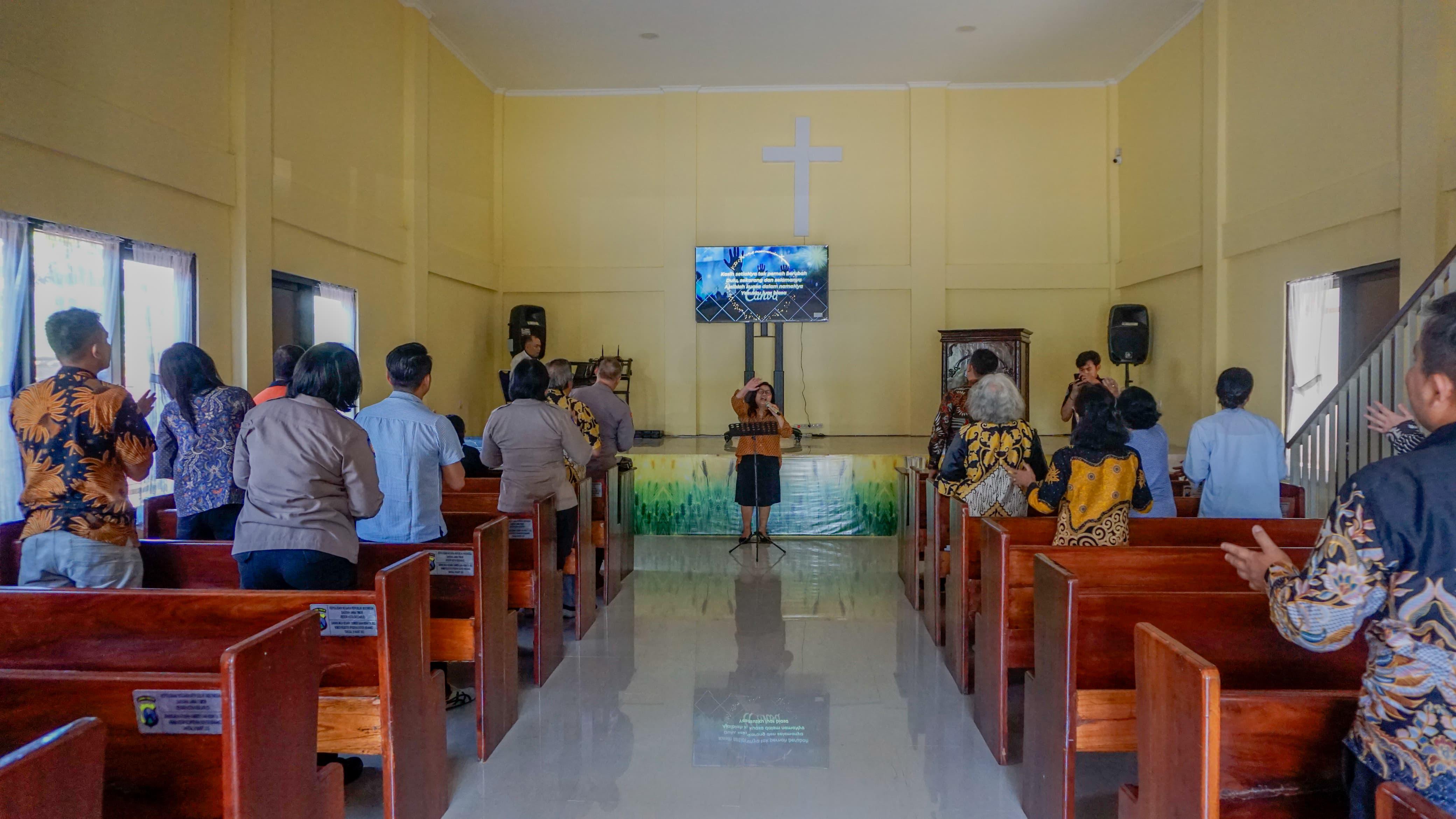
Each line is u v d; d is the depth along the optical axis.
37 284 3.70
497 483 4.51
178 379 2.89
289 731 1.65
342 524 2.40
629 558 5.46
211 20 4.79
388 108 7.05
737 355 9.55
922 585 4.54
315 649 1.74
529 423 3.59
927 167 9.29
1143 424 3.38
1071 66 8.80
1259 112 6.45
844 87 9.38
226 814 1.47
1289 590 1.27
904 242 9.41
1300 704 1.54
